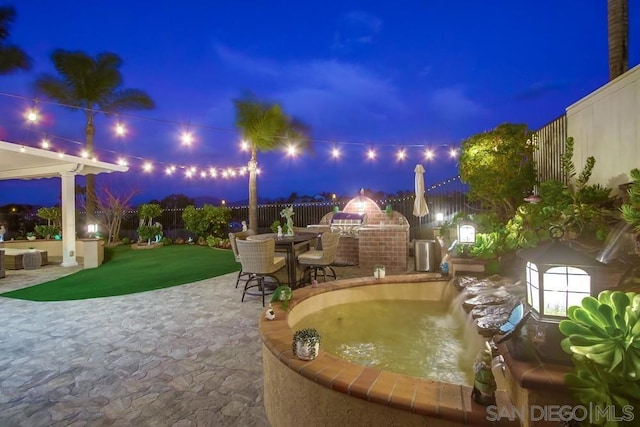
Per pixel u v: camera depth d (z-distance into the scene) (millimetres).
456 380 3066
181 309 6148
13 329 5262
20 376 3764
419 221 12281
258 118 14180
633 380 1524
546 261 1881
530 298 2031
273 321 3457
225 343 4594
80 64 17500
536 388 1695
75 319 5695
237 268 9898
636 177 3252
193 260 11422
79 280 8750
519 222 5156
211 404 3176
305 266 7984
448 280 5102
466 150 7457
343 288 4891
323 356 2629
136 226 19188
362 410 2164
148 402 3225
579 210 4414
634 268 3244
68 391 3441
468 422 1889
